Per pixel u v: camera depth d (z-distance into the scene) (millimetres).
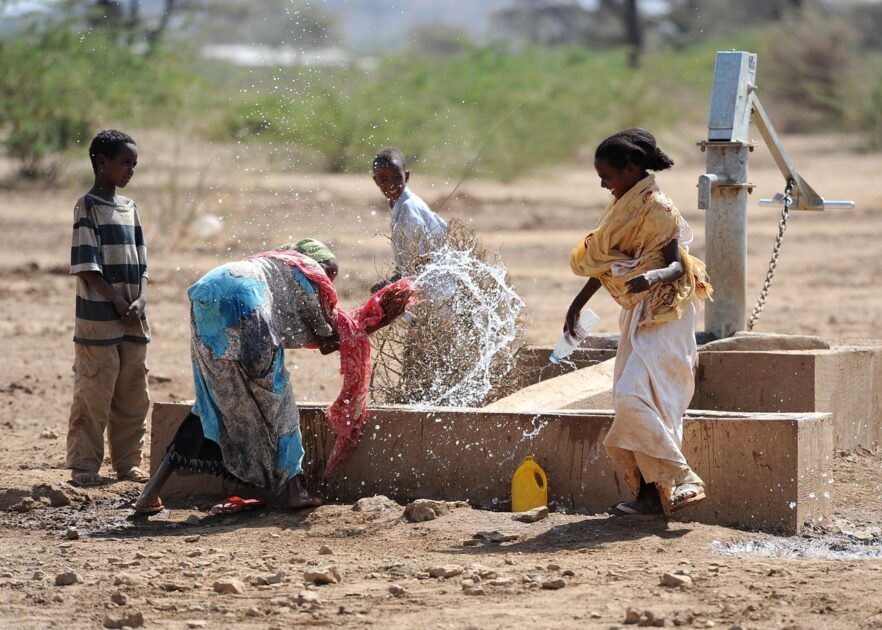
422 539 14789
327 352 16875
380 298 16781
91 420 18062
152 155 65875
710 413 16000
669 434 14492
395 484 16906
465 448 16625
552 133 84000
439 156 82000
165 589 12922
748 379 19203
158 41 77062
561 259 49094
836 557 13945
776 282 43531
